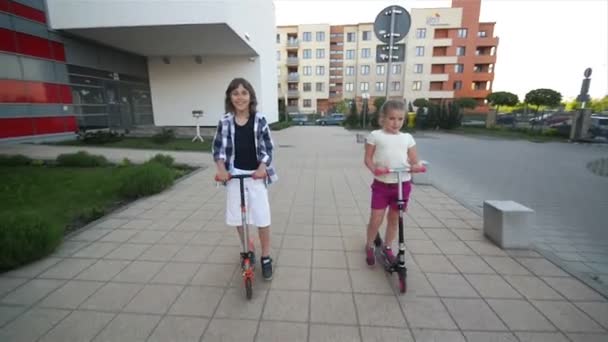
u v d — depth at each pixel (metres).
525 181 7.00
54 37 11.66
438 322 2.19
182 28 11.69
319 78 47.66
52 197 5.14
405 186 2.66
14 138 10.43
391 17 6.11
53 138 11.75
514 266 2.95
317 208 4.69
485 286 2.62
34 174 6.73
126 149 10.45
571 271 2.85
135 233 3.69
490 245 3.40
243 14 13.48
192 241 3.48
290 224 4.04
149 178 5.29
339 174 7.16
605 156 10.93
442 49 41.59
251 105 2.42
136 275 2.77
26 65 10.63
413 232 3.77
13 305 2.34
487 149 12.81
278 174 7.14
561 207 5.13
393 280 2.71
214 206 4.73
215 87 17.36
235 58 17.00
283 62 47.25
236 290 2.55
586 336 2.05
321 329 2.11
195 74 17.22
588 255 3.39
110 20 11.34
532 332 2.09
